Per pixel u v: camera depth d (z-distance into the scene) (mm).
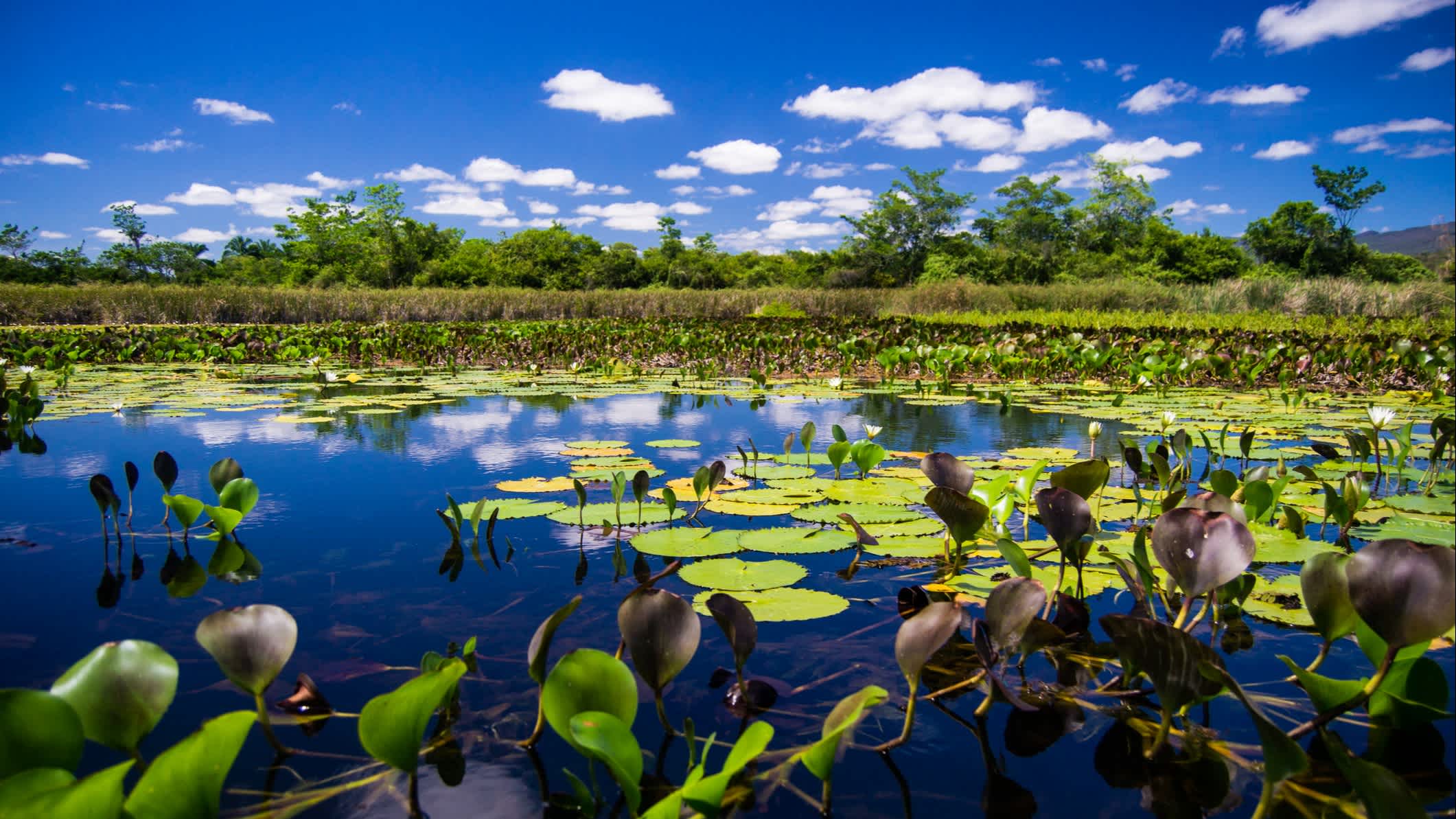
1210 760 1337
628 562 2379
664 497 2828
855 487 3408
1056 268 43844
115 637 1808
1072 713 1509
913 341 10047
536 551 2490
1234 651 1781
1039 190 50250
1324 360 8641
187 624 1893
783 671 1668
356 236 45938
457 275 46438
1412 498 3270
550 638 1279
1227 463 4141
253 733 1400
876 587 2188
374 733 1104
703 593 2100
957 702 1552
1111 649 1789
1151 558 2414
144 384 7879
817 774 1153
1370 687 1283
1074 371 9492
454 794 1228
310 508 3006
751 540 2586
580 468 3764
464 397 6910
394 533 2670
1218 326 15711
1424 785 1255
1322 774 1292
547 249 51188
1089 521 1873
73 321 19922
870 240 51125
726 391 7559
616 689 1168
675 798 975
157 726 1420
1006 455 4180
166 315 20875
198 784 959
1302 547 2545
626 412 5922
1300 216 40688
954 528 2170
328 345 12117
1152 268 41406
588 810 1161
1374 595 1242
